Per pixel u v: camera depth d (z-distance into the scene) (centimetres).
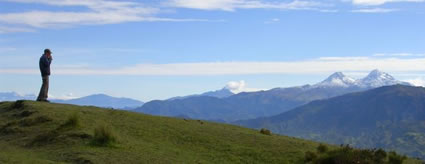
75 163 2158
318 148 2845
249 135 3347
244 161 2562
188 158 2481
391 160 2636
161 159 2355
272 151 2816
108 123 3178
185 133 3150
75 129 2830
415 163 2991
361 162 2466
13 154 2277
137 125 3241
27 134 2848
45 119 3106
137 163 2208
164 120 3641
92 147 2458
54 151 2411
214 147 2836
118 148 2492
